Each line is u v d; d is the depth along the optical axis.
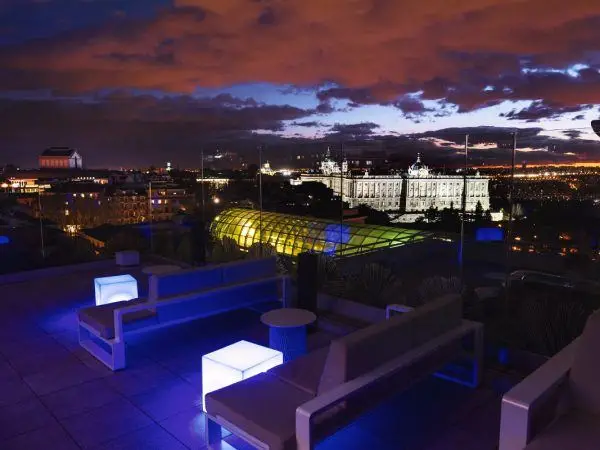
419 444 2.95
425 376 3.12
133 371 4.09
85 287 7.01
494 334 4.48
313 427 2.27
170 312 4.46
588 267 5.99
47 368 4.16
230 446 2.89
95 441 3.00
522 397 2.06
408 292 6.36
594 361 2.25
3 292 6.74
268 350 3.48
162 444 2.96
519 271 6.01
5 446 2.95
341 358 2.51
